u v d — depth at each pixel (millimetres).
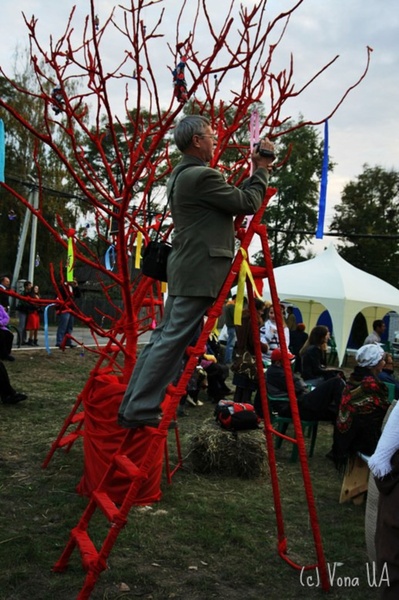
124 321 5133
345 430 4844
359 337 23938
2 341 10188
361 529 4293
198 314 2941
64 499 4461
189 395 8719
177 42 3699
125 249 4148
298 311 21875
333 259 17656
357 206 43750
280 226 37500
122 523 2834
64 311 4703
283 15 3367
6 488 4656
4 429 6480
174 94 3486
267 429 3688
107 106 3477
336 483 5445
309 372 8656
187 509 4430
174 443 6402
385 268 41938
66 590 3180
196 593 3234
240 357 7633
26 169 25844
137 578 3326
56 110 3711
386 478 2650
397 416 2631
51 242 32250
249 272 3225
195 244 2898
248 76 3816
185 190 2920
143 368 2990
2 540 3703
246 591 3299
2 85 25984
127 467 2994
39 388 9086
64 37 3592
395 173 44844
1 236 31953
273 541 3977
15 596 3100
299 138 28234
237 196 2912
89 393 4699
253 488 5105
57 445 5285
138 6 3408
